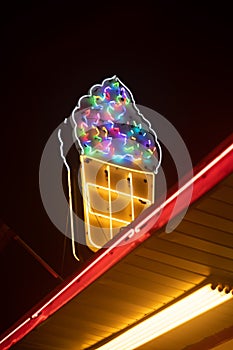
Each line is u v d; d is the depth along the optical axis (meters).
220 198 5.69
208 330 8.01
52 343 9.04
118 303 7.77
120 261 6.84
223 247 6.46
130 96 13.98
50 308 8.17
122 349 8.86
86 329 8.53
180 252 6.62
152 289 7.39
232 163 5.38
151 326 8.07
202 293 7.15
